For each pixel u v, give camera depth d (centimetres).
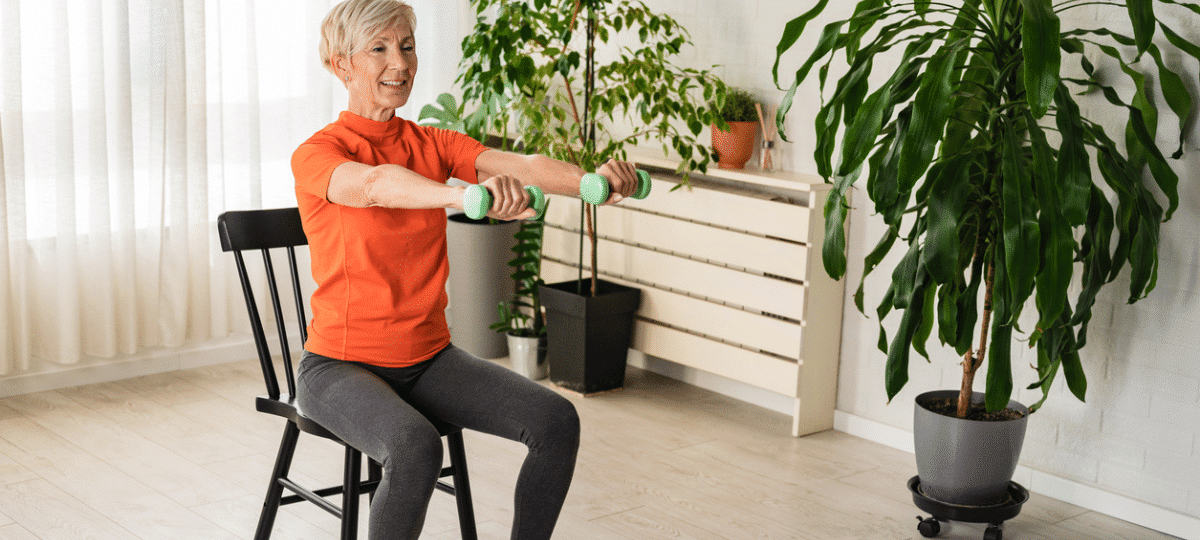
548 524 200
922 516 293
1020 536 285
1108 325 296
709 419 368
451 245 425
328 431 205
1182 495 287
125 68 362
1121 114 282
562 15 388
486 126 421
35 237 363
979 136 271
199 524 276
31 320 370
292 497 231
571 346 384
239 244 225
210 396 376
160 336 394
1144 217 251
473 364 208
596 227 385
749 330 358
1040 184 236
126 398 370
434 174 215
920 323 269
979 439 273
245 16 390
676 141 356
